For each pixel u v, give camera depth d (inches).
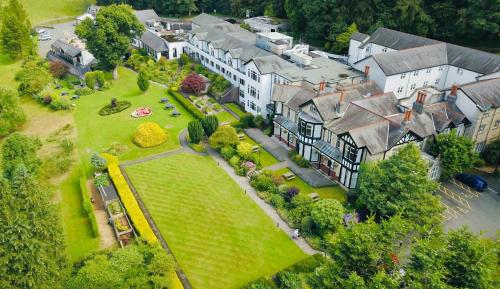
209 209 2219.5
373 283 1243.8
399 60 3186.5
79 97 3720.5
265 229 2074.3
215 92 3656.5
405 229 1524.4
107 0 6845.5
